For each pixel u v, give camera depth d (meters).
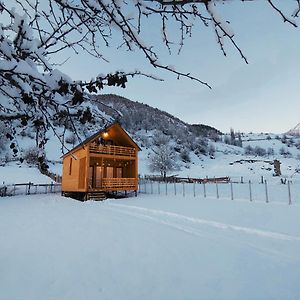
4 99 1.92
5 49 1.67
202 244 7.72
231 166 67.00
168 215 12.68
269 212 11.66
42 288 4.85
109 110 2.11
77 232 9.26
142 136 83.62
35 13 1.95
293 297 4.52
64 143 2.06
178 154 83.31
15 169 37.88
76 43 2.12
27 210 15.05
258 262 6.17
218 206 14.16
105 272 5.63
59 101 1.81
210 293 4.70
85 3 1.74
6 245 7.41
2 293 4.62
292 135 171.62
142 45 1.68
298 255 6.53
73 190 23.66
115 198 22.22
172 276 5.44
